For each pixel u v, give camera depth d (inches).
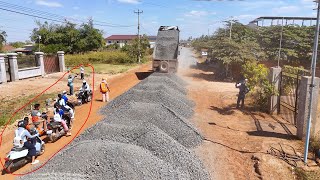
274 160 353.1
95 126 394.9
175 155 334.6
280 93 567.2
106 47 2684.5
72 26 2210.9
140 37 1888.5
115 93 791.7
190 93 786.8
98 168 268.2
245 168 339.3
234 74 1039.0
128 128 380.2
